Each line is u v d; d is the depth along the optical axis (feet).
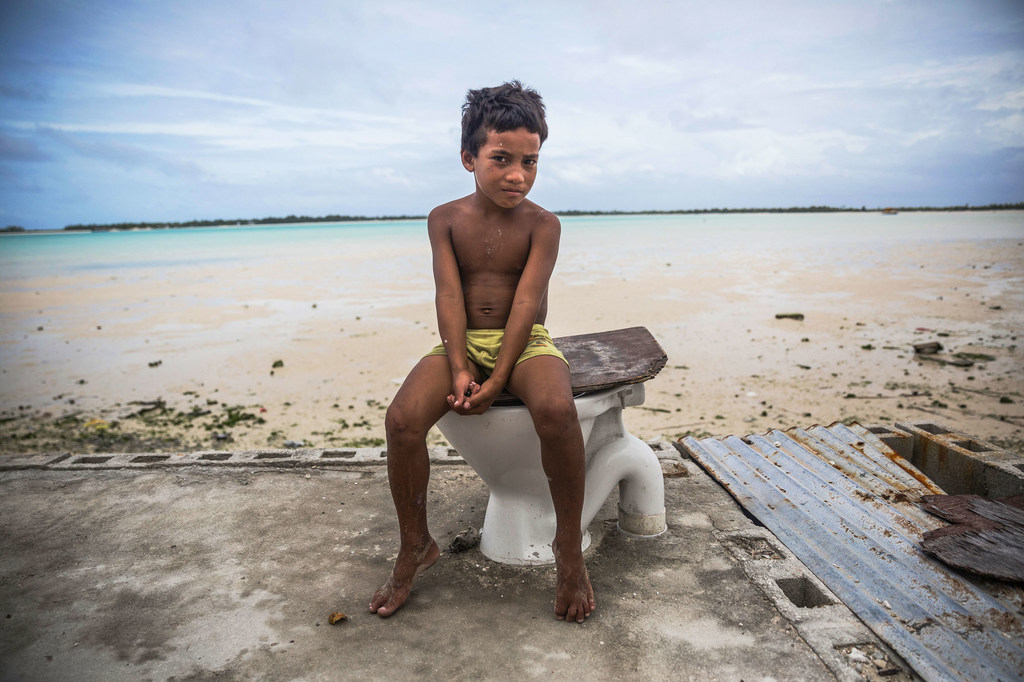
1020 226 135.33
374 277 57.41
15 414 19.27
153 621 6.77
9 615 6.89
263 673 5.93
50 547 8.36
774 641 6.25
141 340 30.04
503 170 6.82
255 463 10.98
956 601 6.44
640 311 34.09
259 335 30.42
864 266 56.29
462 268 7.55
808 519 8.46
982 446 10.98
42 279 65.21
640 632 6.43
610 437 8.06
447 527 8.92
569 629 6.50
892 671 5.80
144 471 10.80
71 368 24.90
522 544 7.77
